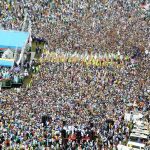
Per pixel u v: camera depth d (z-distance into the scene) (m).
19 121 166.75
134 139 176.12
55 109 179.38
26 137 161.00
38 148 156.75
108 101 194.75
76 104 187.00
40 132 164.25
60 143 164.00
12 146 155.62
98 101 192.50
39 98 187.25
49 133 165.25
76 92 198.38
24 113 172.50
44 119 171.12
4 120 166.50
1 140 157.75
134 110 193.50
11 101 181.62
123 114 187.75
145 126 184.25
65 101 187.38
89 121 175.75
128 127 182.62
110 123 177.88
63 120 172.88
